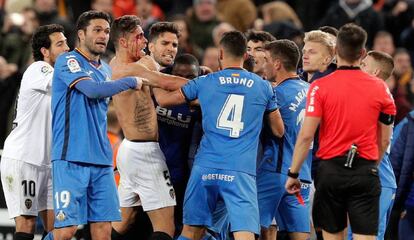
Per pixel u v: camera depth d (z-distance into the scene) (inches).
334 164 1278.3
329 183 1279.5
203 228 1390.3
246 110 1359.5
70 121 1355.8
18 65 2210.9
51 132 1414.9
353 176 1270.9
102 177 1374.3
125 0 2393.0
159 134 1460.4
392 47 2285.9
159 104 1386.6
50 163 1446.9
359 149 1274.6
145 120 1425.9
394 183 1445.6
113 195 1382.9
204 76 1373.0
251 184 1360.7
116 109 1446.9
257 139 1371.8
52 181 1379.2
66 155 1354.6
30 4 2438.5
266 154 1425.9
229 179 1352.1
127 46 1408.7
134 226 1507.1
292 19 2186.3
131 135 1432.1
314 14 2518.5
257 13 2518.5
